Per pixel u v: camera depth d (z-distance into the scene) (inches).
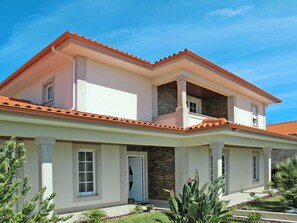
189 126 503.8
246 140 542.6
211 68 531.2
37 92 546.0
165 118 527.8
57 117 293.9
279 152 979.9
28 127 296.7
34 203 182.4
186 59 477.4
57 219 187.2
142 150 564.4
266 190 634.8
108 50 449.4
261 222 358.9
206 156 569.3
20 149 184.4
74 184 431.8
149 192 564.7
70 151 433.1
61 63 472.7
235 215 391.2
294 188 444.8
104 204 464.1
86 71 450.6
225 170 643.5
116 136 383.9
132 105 514.0
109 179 476.7
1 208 155.6
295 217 355.6
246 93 706.2
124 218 389.1
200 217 259.9
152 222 363.3
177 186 491.2
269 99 789.9
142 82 539.8
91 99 452.4
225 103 679.7
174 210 274.4
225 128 411.8
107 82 479.5
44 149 305.3
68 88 456.4
